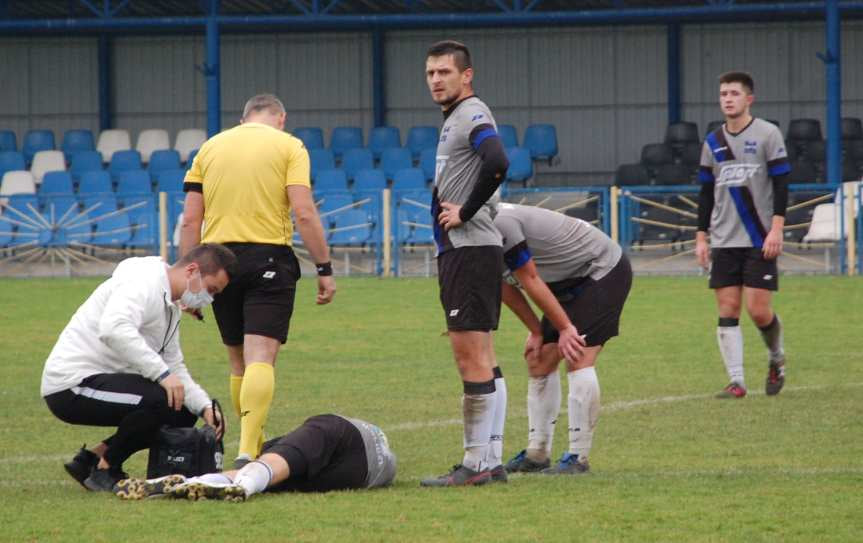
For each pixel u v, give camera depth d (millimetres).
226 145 18078
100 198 56281
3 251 57531
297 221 18062
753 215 23781
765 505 14594
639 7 73375
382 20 61906
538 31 76125
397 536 13250
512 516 14164
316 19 61938
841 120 61562
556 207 53125
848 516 14023
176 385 15664
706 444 19250
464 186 15766
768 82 74000
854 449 18656
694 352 30250
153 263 16172
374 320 37469
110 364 15938
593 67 75875
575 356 16422
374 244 54844
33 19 76500
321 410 22906
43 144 72812
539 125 70562
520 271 16328
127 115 78688
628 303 41062
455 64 15789
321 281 18500
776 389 24016
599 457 18344
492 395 16000
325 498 15055
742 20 72562
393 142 71750
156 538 13195
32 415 22359
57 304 43000
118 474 16047
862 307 38875
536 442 17656
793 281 47094
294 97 78062
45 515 14297
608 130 75875
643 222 51750
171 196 55438
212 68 61656
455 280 15766
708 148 24516
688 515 14133
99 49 77438
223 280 16375
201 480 14961
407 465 17938
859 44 72688
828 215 50125
